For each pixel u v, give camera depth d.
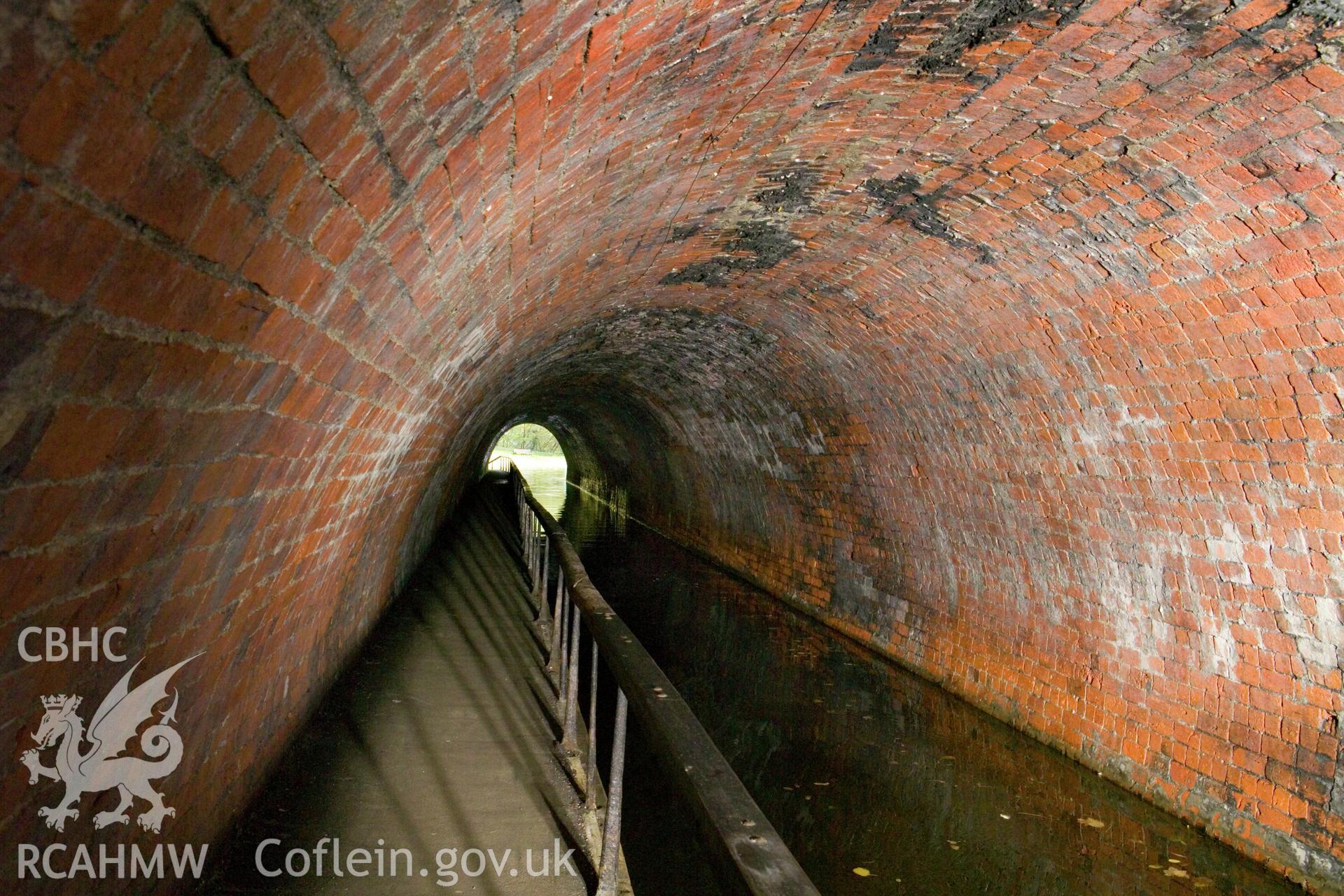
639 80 3.23
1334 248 4.26
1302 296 4.58
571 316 8.31
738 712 9.00
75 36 0.94
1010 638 8.23
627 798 6.20
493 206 3.29
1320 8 3.18
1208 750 6.05
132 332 1.40
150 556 1.94
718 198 5.76
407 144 2.12
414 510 8.49
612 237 5.79
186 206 1.38
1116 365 6.00
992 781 7.43
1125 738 6.75
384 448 4.80
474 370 6.34
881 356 8.46
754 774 7.48
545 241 4.61
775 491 13.60
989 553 8.44
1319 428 4.98
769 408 12.02
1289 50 3.43
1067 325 6.12
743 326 9.91
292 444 2.80
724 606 13.64
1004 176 5.02
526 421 32.53
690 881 5.16
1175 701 6.37
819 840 6.36
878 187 5.59
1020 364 6.85
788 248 7.11
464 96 2.19
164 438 1.72
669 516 21.20
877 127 4.74
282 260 1.90
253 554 2.88
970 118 4.51
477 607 8.54
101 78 1.02
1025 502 7.66
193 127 1.28
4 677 1.43
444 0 1.68
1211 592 6.03
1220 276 4.86
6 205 0.96
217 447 2.07
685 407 15.12
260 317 1.94
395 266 2.77
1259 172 4.14
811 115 4.53
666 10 2.72
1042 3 3.45
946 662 9.10
